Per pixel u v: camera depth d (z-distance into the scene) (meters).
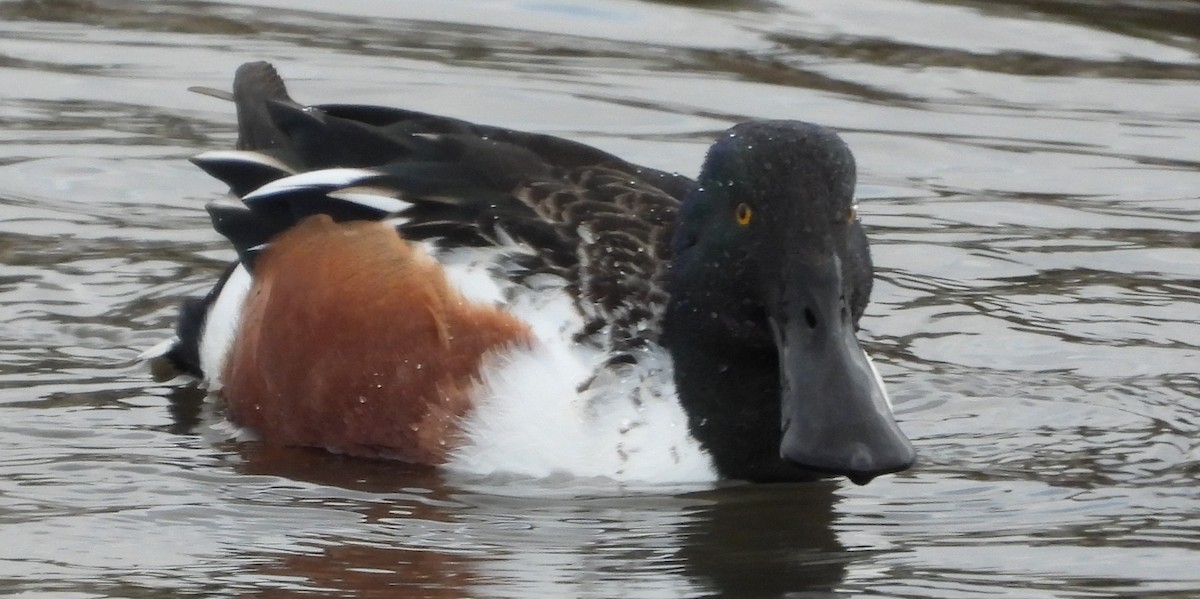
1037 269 14.77
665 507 10.71
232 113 17.48
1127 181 16.66
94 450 11.44
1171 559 9.90
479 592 9.47
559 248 11.21
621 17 20.38
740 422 10.97
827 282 10.23
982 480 11.13
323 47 19.17
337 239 11.59
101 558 9.85
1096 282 14.50
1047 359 13.10
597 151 12.30
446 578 9.66
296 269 11.69
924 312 13.91
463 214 11.44
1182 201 16.22
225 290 12.55
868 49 19.44
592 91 18.19
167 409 12.21
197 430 11.91
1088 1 20.69
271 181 12.39
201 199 15.81
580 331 11.01
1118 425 12.00
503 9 20.59
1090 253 15.09
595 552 10.04
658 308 11.08
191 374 12.79
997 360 13.09
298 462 11.42
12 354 12.84
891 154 17.08
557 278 11.10
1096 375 12.82
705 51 19.38
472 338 11.02
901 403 12.34
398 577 9.66
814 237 10.34
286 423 11.73
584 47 19.45
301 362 11.58
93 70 18.39
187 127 17.12
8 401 12.11
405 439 11.26
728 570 9.80
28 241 14.75
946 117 17.89
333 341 11.41
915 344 13.36
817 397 9.98
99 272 14.27
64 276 14.15
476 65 18.80
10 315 13.41
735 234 10.58
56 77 18.16
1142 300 14.16
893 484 11.10
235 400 12.08
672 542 10.20
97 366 12.77
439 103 17.73
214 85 18.02
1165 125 17.84
